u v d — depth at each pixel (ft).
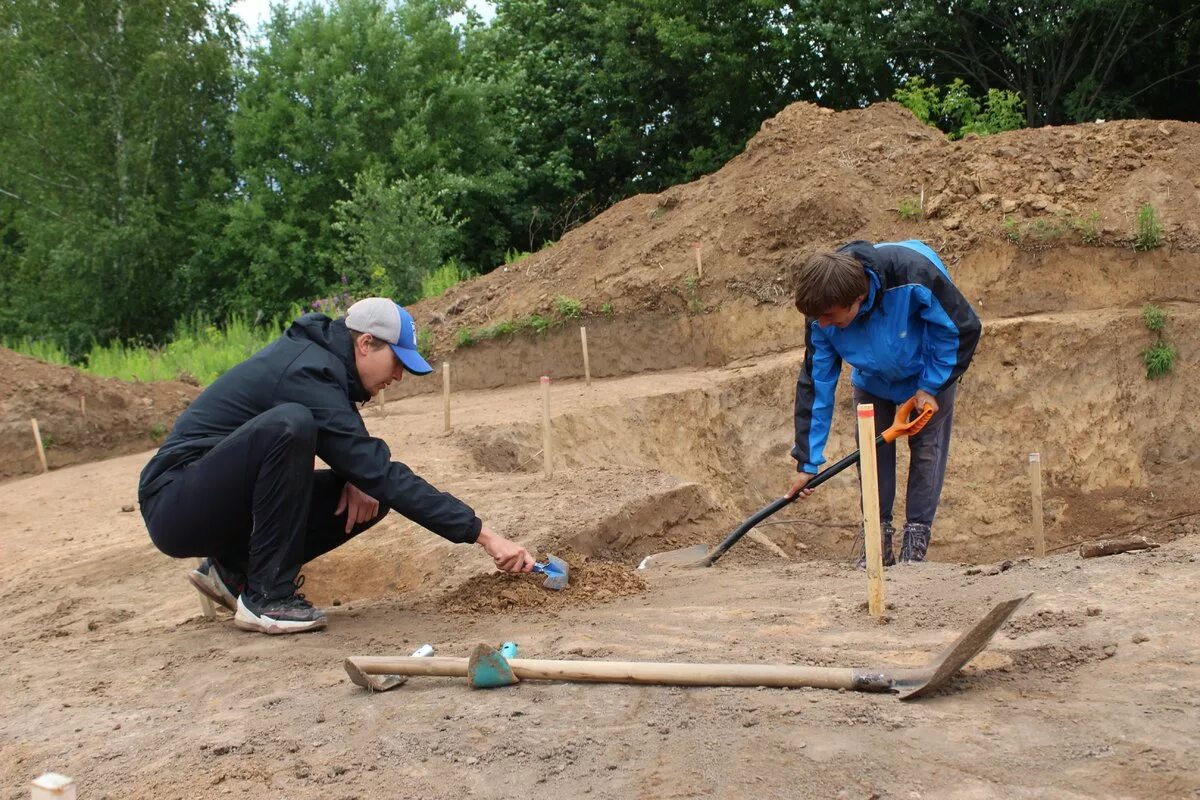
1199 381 29.25
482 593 15.55
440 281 55.06
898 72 68.85
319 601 18.94
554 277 41.55
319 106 67.82
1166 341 29.55
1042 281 31.76
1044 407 30.01
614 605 14.80
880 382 17.97
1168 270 30.53
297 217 68.03
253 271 67.41
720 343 36.42
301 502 13.87
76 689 12.48
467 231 74.59
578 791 8.32
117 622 17.13
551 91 78.13
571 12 81.92
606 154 76.59
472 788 8.61
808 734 8.78
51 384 38.09
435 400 38.91
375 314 14.30
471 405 36.19
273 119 68.54
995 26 62.64
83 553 23.17
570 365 38.96
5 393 37.32
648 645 12.11
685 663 10.68
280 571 14.06
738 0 69.46
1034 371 30.19
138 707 11.61
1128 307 30.73
